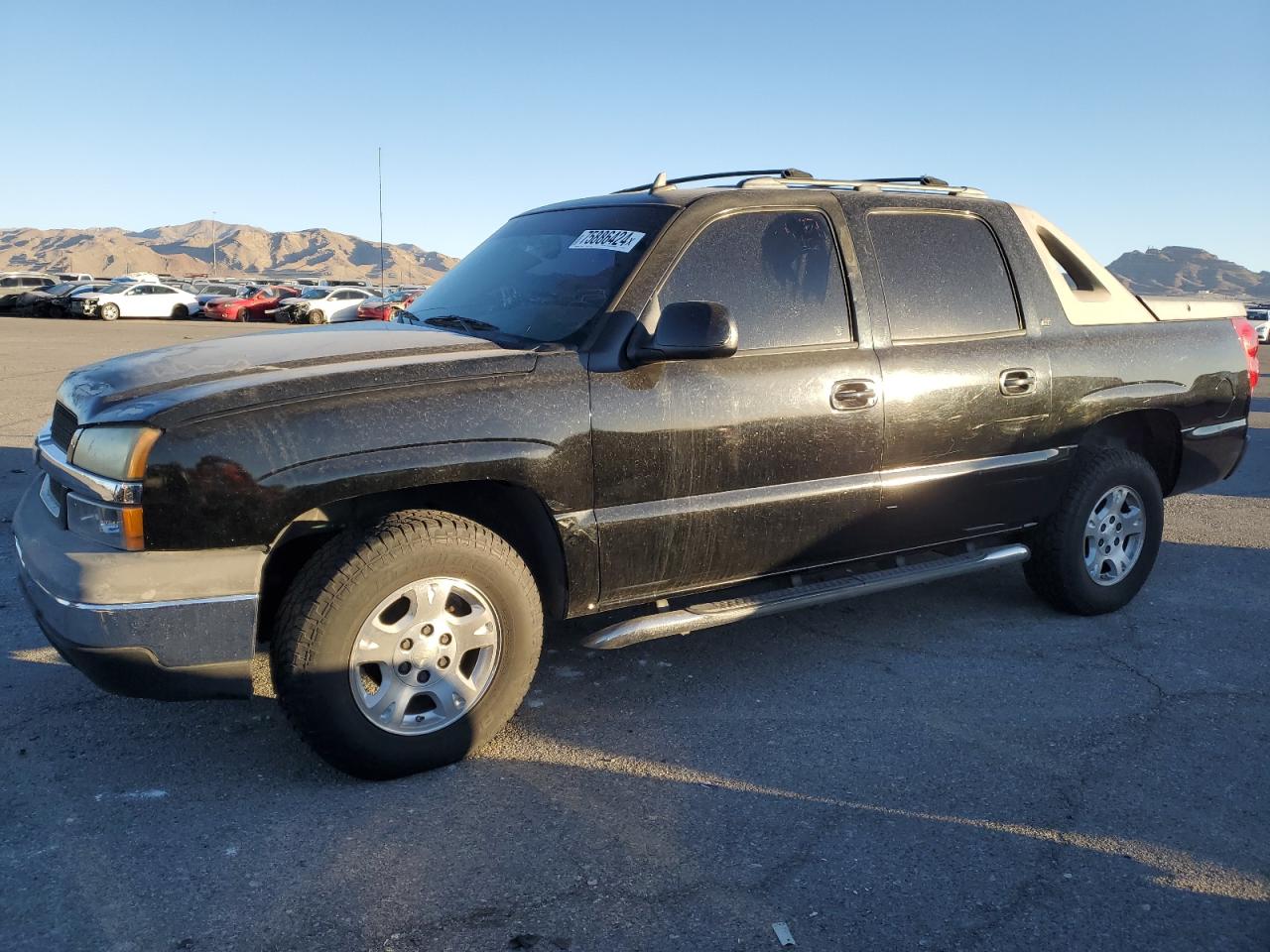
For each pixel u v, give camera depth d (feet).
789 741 11.61
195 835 9.41
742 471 11.96
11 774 10.46
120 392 9.93
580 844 9.39
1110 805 10.33
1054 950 8.09
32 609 10.03
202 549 9.43
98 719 11.76
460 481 10.37
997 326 14.17
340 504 10.43
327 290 152.25
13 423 33.96
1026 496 14.58
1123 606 16.37
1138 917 8.53
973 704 12.70
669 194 12.75
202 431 9.32
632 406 11.16
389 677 10.23
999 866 9.21
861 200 13.43
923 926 8.33
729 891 8.73
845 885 8.86
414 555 9.98
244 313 141.90
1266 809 10.34
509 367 10.70
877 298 13.12
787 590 12.95
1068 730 12.03
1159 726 12.18
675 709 12.42
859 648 14.55
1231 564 19.24
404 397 10.09
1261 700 13.00
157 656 9.35
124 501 9.22
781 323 12.36
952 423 13.47
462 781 10.53
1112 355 15.20
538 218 14.28
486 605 10.67
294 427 9.60
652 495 11.48
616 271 11.76
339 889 8.64
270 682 12.85
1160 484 17.03
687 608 12.13
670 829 9.69
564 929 8.17
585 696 12.75
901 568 13.87
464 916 8.30
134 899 8.44
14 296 136.05
